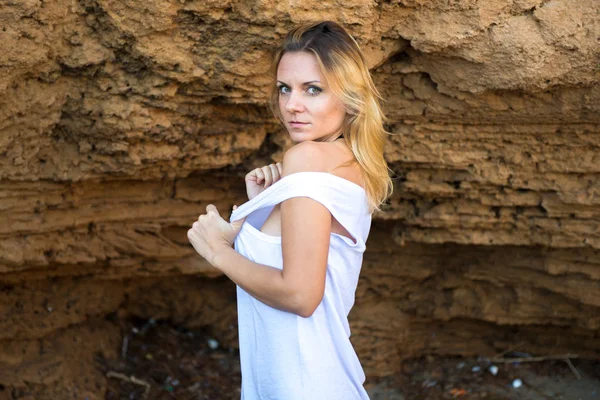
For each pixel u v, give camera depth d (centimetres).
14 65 293
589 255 416
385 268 476
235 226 217
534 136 365
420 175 393
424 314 492
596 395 482
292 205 198
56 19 296
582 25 308
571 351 502
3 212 351
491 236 414
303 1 291
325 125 213
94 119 330
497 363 514
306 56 209
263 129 363
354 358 227
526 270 444
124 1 293
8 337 440
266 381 218
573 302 450
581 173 374
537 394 490
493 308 475
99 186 374
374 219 433
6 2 279
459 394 496
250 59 310
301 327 212
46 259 383
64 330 475
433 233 423
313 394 213
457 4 309
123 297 495
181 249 430
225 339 521
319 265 197
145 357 506
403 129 371
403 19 318
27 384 445
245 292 222
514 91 336
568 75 320
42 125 326
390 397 498
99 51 309
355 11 298
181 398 487
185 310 516
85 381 470
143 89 320
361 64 215
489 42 314
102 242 402
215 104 339
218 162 372
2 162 330
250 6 294
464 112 353
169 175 373
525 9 308
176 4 294
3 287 430
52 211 370
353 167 215
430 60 334
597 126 353
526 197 389
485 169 379
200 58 312
